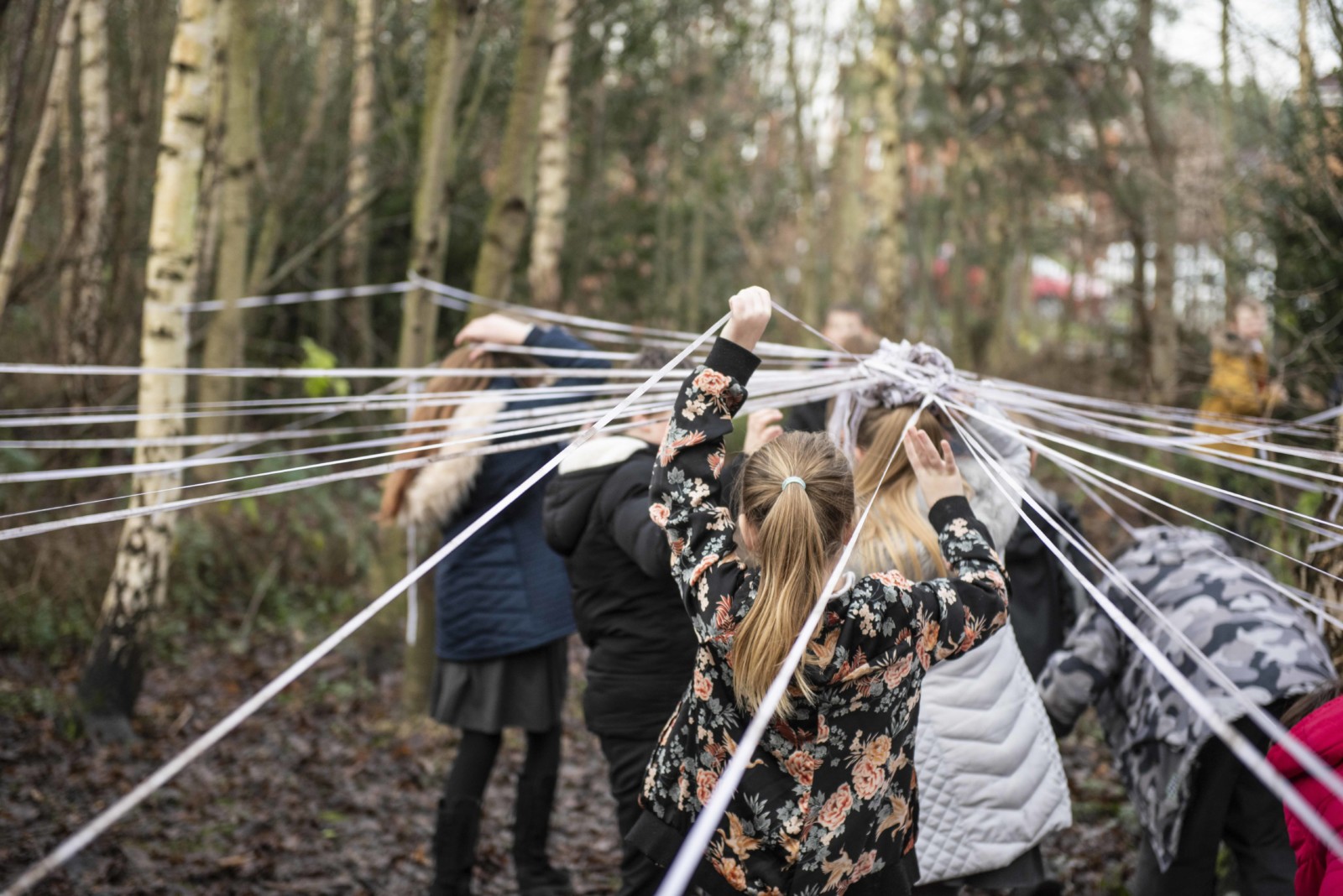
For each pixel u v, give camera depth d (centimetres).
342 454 764
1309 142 448
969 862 259
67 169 738
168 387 509
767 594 189
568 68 1019
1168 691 283
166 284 505
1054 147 1493
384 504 379
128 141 841
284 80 1117
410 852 415
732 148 2038
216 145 877
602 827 455
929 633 198
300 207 1149
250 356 1121
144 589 505
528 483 159
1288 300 494
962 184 1597
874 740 195
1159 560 305
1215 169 820
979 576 210
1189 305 1104
